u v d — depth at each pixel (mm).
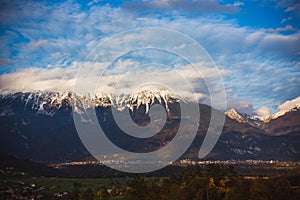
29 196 170500
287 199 115562
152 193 126000
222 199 116875
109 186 176375
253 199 114250
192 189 122062
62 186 190625
